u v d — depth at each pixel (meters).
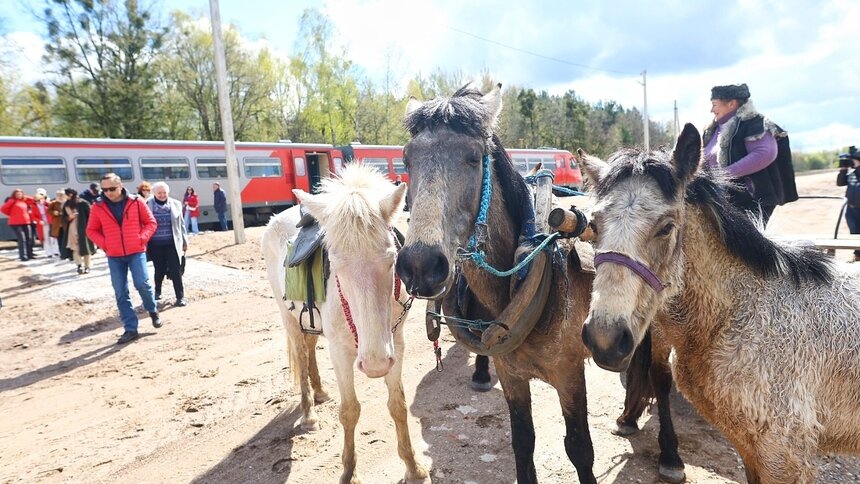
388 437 3.63
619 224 1.91
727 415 2.13
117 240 6.12
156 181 16.91
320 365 5.09
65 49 27.25
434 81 38.16
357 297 2.47
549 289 2.40
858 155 6.42
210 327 6.57
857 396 2.06
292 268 3.29
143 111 28.36
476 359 4.31
